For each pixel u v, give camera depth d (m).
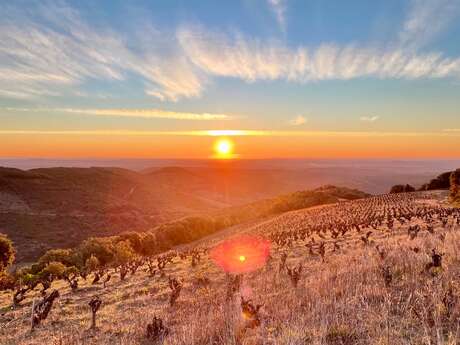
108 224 112.81
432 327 5.87
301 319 6.94
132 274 24.34
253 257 23.98
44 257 50.72
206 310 9.70
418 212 42.56
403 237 21.39
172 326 9.29
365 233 29.09
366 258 12.89
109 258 55.28
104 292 18.31
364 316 6.84
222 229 96.38
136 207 140.50
